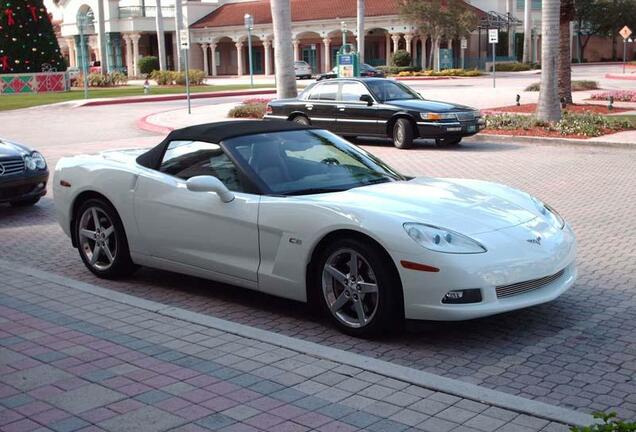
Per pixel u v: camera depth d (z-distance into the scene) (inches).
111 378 183.2
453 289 198.1
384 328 210.8
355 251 210.2
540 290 212.8
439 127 654.5
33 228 385.1
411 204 218.2
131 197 265.1
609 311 237.6
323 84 727.1
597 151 642.2
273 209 226.7
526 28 2501.2
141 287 276.4
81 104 1282.0
